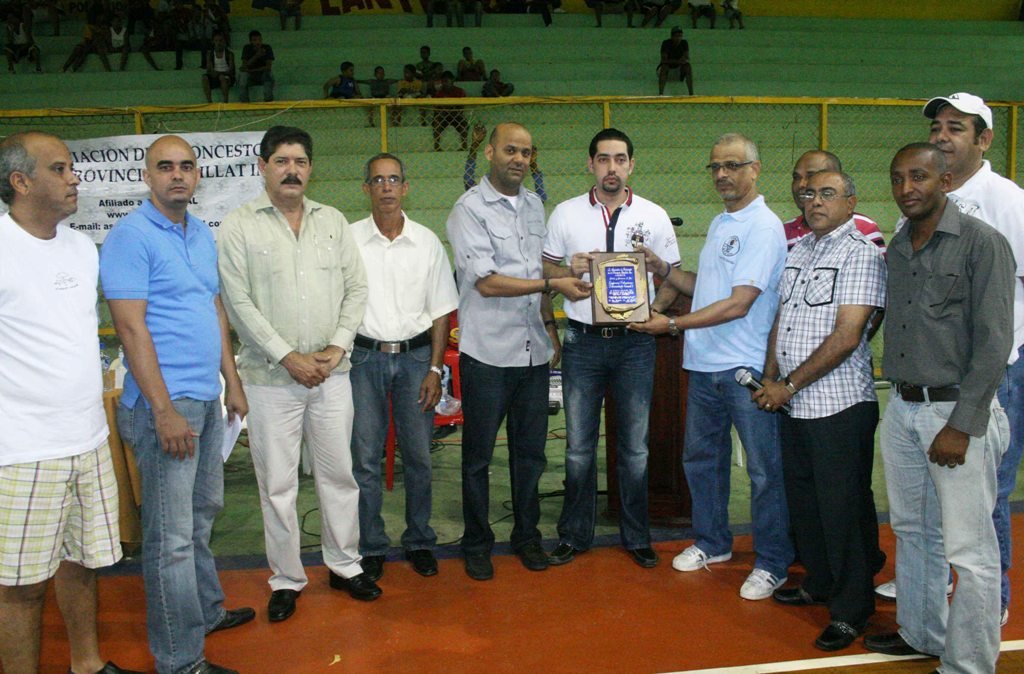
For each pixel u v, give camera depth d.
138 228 2.50
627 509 3.55
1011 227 2.74
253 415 3.04
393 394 3.44
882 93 11.77
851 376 2.87
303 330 2.99
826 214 2.86
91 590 2.64
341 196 9.66
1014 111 8.10
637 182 10.07
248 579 3.49
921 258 2.51
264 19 12.95
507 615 3.09
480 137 8.73
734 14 13.45
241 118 9.77
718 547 3.53
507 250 3.34
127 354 2.48
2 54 12.16
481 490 3.46
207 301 2.68
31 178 2.25
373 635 2.95
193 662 2.64
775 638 2.89
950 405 2.48
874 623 3.01
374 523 3.42
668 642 2.87
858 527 2.86
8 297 2.25
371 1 13.27
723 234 3.26
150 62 11.77
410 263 3.35
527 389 3.49
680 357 3.94
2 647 2.39
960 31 13.84
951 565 2.50
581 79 11.86
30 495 2.31
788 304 2.99
